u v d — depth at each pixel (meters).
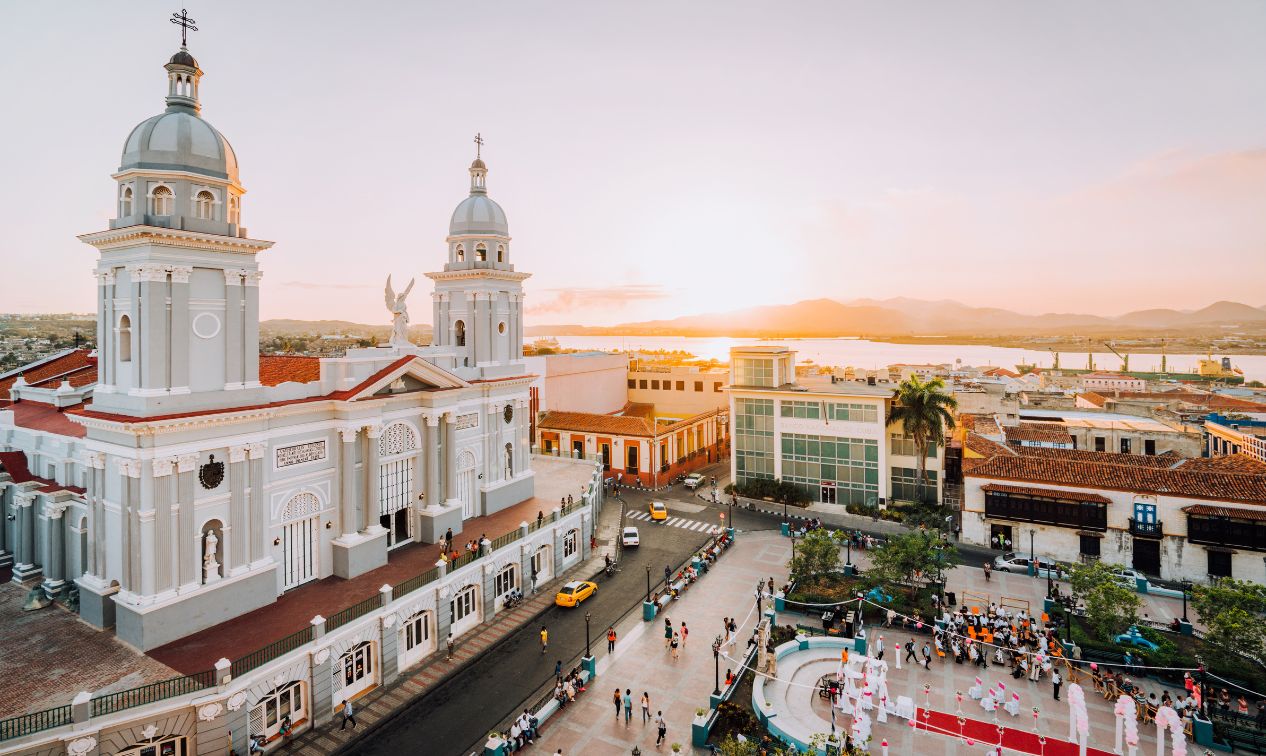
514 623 37.84
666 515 60.34
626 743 27.44
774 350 66.44
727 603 41.44
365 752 26.33
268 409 30.98
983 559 48.50
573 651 34.94
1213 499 43.91
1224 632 31.05
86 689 24.09
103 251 29.48
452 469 42.56
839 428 62.72
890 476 62.19
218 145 30.39
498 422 48.12
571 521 46.62
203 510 29.03
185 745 23.81
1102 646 33.97
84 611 29.58
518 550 40.56
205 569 29.19
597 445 74.94
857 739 26.55
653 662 34.09
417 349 41.72
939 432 56.81
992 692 31.02
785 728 27.77
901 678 32.72
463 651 34.44
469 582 36.31
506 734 27.58
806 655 34.12
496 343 48.62
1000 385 79.31
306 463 33.75
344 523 35.09
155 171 28.39
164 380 28.05
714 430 88.50
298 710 27.47
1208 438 66.19
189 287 29.03
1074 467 49.81
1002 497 50.47
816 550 40.78
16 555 35.50
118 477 27.98
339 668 28.81
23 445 39.06
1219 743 27.25
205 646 27.22
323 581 34.38
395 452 39.31
